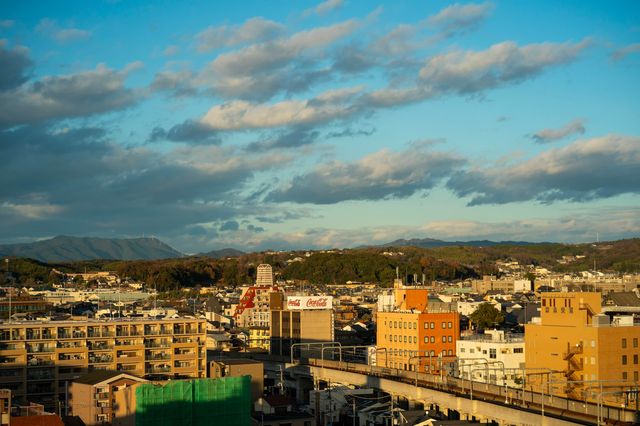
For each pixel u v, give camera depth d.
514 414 168.62
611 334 197.62
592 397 191.50
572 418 156.00
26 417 142.62
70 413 184.75
